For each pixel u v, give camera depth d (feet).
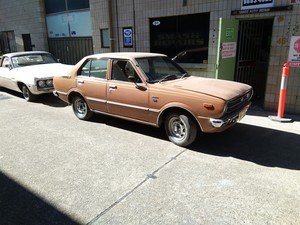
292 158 14.12
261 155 14.52
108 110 18.79
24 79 27.07
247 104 16.48
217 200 10.53
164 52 30.30
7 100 29.55
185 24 27.73
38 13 46.78
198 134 17.67
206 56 26.99
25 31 51.37
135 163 13.79
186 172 12.76
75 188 11.61
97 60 18.98
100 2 34.22
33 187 11.80
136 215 9.76
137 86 16.52
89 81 19.36
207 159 14.11
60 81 21.68
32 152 15.47
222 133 17.84
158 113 15.87
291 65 21.43
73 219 9.65
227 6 23.89
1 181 12.37
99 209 10.16
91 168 13.37
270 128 18.71
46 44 48.34
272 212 9.78
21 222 9.61
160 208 10.12
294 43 20.94
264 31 26.55
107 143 16.51
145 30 30.81
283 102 20.03
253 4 22.34
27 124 20.70
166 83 16.14
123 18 32.37
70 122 20.93
